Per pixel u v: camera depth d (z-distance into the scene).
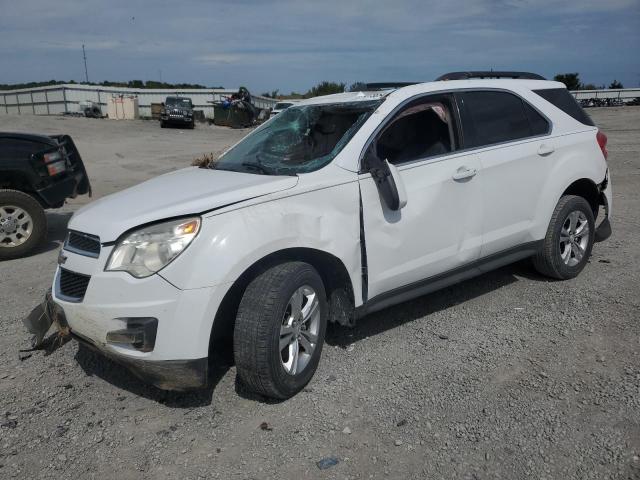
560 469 2.78
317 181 3.62
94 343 3.32
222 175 3.97
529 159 4.76
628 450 2.88
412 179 4.04
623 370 3.65
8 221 6.83
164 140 26.70
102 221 3.38
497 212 4.55
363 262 3.79
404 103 4.17
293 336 3.48
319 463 2.91
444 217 4.19
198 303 3.11
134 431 3.24
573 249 5.28
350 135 3.94
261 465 2.91
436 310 4.80
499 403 3.36
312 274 3.53
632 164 12.62
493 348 4.06
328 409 3.39
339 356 4.05
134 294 3.13
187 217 3.21
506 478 2.74
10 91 50.28
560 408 3.28
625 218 7.68
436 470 2.82
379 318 4.68
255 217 3.31
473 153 4.42
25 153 7.09
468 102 4.55
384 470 2.84
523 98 4.96
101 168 16.22
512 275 5.53
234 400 3.53
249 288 3.33
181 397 3.58
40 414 3.43
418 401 3.43
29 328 3.79
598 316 4.49
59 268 3.65
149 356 3.14
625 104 53.72
